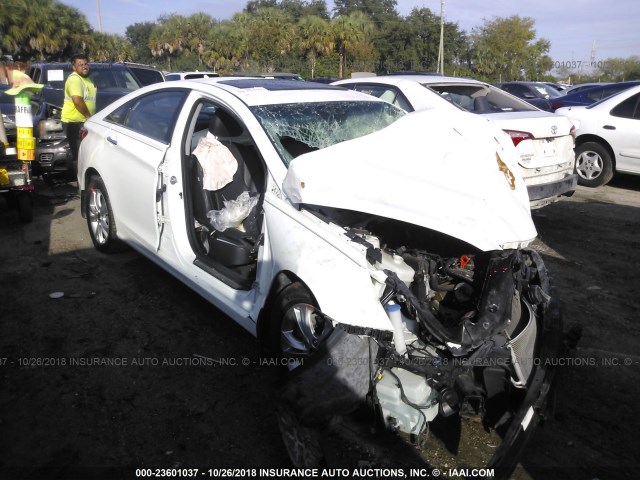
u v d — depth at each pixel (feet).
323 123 12.92
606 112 29.04
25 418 10.30
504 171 10.39
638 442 10.04
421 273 10.00
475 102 22.75
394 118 14.28
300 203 10.24
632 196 27.94
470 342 8.79
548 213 24.48
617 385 11.68
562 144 20.89
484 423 9.83
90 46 152.05
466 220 9.23
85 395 10.99
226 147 13.85
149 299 14.92
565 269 17.84
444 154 10.26
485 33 176.96
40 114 27.02
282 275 10.44
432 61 177.88
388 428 9.04
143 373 11.71
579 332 11.88
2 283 15.72
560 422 10.53
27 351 12.43
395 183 9.76
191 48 174.81
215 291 12.38
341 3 237.25
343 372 8.60
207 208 13.44
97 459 9.36
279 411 8.92
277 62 142.51
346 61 143.02
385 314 8.76
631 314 14.79
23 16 136.05
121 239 16.89
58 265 17.04
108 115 17.40
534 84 59.06
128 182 15.28
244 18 151.94
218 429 10.14
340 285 9.13
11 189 19.95
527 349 9.49
